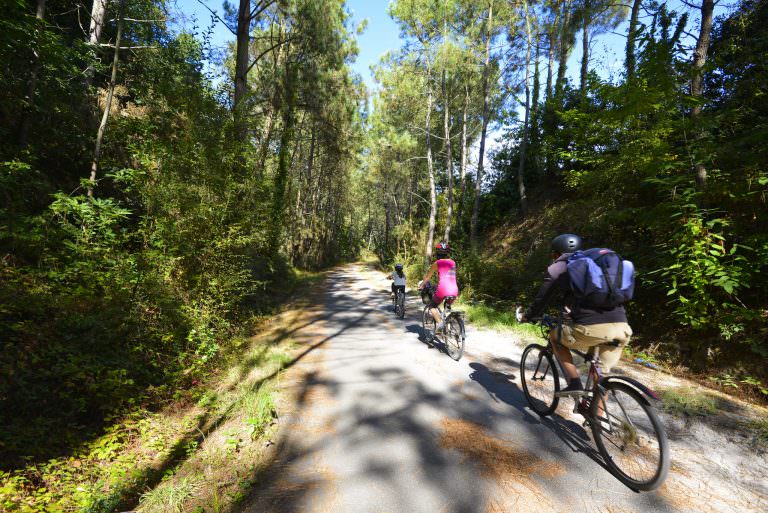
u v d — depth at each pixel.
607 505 2.36
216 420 3.75
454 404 3.92
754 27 7.53
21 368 3.36
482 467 2.77
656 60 6.23
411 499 2.42
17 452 2.85
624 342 2.75
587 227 8.90
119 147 7.79
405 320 8.77
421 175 29.48
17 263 4.64
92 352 4.11
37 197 5.62
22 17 4.97
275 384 4.51
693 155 5.52
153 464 3.06
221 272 6.83
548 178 17.67
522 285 10.17
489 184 22.30
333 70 18.88
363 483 2.60
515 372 4.92
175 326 5.41
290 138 15.78
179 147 6.74
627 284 2.69
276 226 12.01
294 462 2.90
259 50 18.98
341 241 50.72
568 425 3.43
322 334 7.33
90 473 2.88
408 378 4.72
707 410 3.72
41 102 6.37
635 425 2.62
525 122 17.11
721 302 5.00
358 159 29.06
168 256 5.81
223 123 7.71
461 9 16.55
